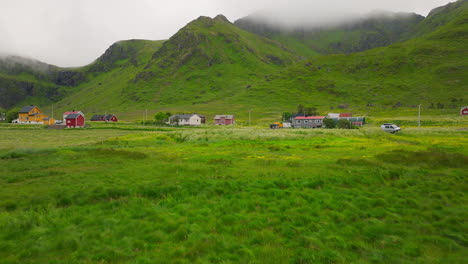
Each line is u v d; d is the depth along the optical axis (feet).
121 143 169.48
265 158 104.32
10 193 56.80
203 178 69.31
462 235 39.45
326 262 33.04
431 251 35.55
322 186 63.93
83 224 43.55
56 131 309.42
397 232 41.11
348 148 135.64
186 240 38.63
